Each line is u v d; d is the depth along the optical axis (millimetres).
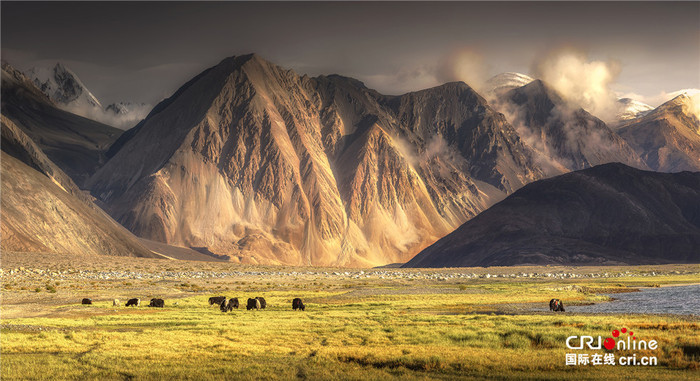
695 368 36375
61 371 35875
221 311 70438
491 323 54750
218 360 38844
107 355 39906
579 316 64125
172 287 115688
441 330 50094
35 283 120062
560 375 34562
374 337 47094
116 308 72375
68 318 62219
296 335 48594
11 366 36938
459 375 35031
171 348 42531
